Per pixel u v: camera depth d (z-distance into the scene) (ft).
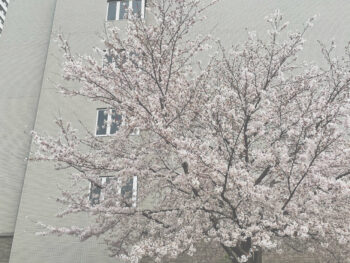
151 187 28.43
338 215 23.52
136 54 29.19
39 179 43.50
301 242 26.63
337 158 23.47
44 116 47.24
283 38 48.47
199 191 24.13
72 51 50.96
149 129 24.25
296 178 23.03
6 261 42.75
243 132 25.48
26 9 58.65
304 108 26.84
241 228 22.80
